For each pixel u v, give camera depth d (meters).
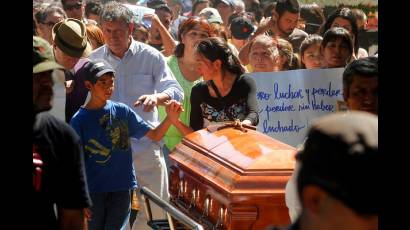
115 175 5.79
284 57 6.96
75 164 3.37
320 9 8.55
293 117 5.86
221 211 3.82
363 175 2.09
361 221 2.11
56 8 7.04
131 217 6.41
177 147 4.84
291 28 7.96
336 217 2.11
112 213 5.81
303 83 5.84
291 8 7.89
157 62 6.50
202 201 4.19
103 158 5.76
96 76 5.68
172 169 4.83
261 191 3.65
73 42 5.99
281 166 3.74
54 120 3.34
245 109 5.93
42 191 3.24
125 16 6.46
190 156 4.55
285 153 3.89
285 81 5.88
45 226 3.23
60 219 3.38
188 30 6.81
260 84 5.92
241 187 3.68
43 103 3.42
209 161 4.23
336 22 7.39
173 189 4.79
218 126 4.77
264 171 3.72
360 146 2.10
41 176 3.24
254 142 4.19
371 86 3.92
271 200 3.65
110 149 5.77
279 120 5.89
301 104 5.84
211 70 5.93
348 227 2.12
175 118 5.98
